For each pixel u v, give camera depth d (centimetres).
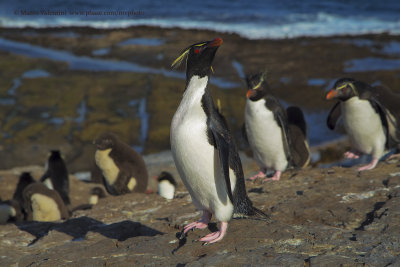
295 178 919
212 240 561
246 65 3164
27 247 728
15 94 2522
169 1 5916
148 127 2139
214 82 2773
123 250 572
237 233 584
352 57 3381
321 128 2112
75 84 2712
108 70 3020
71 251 601
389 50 3600
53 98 2481
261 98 919
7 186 1430
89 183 1533
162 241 590
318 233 570
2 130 2084
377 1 6069
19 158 1828
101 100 2464
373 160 952
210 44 521
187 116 529
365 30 4491
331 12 5394
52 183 1299
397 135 979
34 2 5506
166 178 1140
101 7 5422
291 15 5209
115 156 1255
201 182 536
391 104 1059
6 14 4878
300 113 1123
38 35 4009
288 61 3278
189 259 524
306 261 496
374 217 634
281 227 595
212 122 524
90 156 1872
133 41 3809
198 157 523
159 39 3878
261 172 1023
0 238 782
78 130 2106
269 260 501
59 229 782
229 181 493
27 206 1059
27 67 3030
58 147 1939
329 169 957
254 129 941
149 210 852
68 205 1294
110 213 863
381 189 750
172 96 2531
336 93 916
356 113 921
